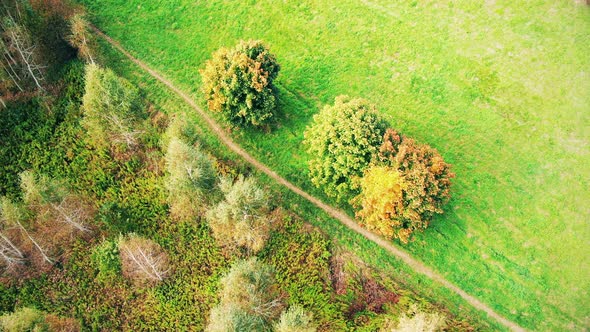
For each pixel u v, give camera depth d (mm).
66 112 55719
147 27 63156
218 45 62500
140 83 59594
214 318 42031
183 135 51469
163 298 47625
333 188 51406
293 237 51719
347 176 49375
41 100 55938
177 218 51344
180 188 48344
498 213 53562
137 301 47562
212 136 57125
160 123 57344
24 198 47938
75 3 63188
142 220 51188
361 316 48156
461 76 60656
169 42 62438
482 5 64375
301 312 43031
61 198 48219
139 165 53875
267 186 54781
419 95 59844
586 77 59875
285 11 64500
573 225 52781
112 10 63750
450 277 51000
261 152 56594
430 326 42750
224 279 45188
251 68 50938
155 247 49500
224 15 64188
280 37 63281
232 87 50969
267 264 49969
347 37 63250
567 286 50250
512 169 55625
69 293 47438
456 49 62188
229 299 44188
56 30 57844
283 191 54656
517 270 51062
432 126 58188
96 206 51406
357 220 53469
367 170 47500
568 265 51125
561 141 56812
